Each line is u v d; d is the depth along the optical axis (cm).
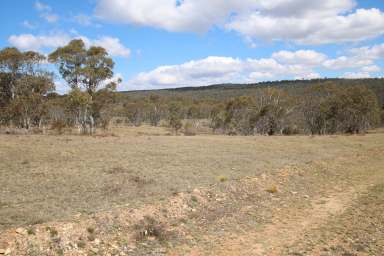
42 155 2080
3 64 4928
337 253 863
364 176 1981
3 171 1546
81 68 4919
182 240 934
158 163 1911
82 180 1412
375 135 5081
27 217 905
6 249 737
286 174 1841
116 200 1131
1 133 4191
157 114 11019
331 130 7638
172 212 1104
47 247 780
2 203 1033
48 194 1170
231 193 1386
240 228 1054
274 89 7519
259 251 883
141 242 894
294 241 954
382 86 12088
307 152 2802
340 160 2503
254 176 1678
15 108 4831
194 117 10462
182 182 1440
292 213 1234
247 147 2984
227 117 7788
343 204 1360
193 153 2391
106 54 5225
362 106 7019
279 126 7494
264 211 1246
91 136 4031
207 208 1202
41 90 5178
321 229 1055
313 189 1639
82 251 800
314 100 7556
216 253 867
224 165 1922
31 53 5119
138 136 4256
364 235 990
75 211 984
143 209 1067
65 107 4991
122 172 1616
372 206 1312
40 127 5103
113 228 927
